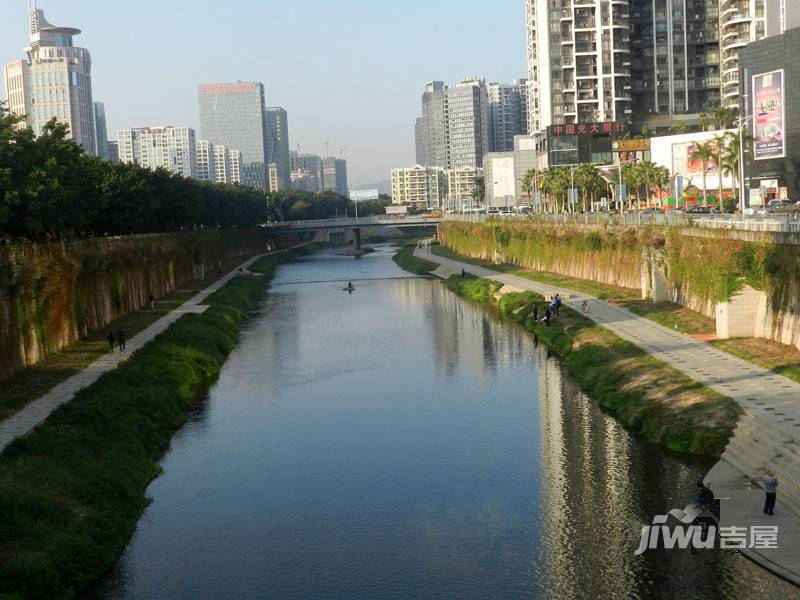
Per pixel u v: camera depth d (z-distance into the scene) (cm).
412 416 7419
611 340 8869
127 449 6094
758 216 10338
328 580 4450
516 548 4712
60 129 10119
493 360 9531
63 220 9525
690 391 6481
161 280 15300
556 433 6562
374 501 5503
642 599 4041
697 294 9806
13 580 3922
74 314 9888
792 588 3872
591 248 14262
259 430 7125
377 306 14975
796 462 4741
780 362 6981
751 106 17475
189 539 4959
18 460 5331
